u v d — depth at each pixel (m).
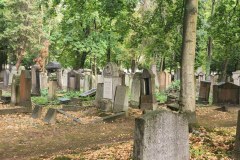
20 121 15.55
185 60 12.94
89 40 33.78
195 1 12.82
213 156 8.20
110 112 17.64
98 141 12.05
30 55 47.66
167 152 6.54
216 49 37.94
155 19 20.47
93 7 20.38
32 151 10.67
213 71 46.81
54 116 15.55
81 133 13.47
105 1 17.72
